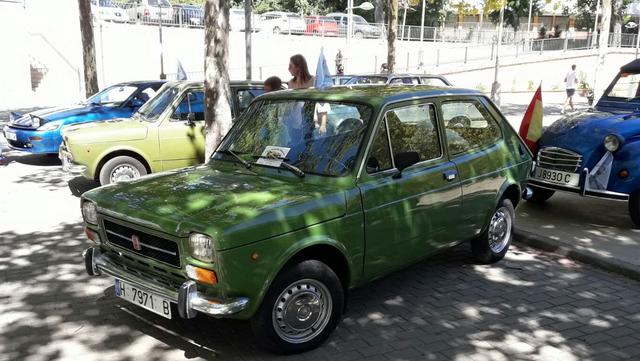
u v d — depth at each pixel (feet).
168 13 93.76
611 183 22.35
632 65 27.48
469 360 13.03
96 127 27.12
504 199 19.08
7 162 37.52
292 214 12.26
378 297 16.56
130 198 13.48
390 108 14.84
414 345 13.69
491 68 110.32
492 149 18.12
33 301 16.08
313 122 15.14
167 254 12.18
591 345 13.80
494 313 15.53
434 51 108.78
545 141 24.18
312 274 12.71
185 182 14.23
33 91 80.84
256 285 11.75
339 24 110.42
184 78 37.47
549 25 215.10
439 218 15.87
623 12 161.38
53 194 28.91
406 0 124.47
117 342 13.73
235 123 16.88
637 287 17.53
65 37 83.71
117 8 89.92
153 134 27.35
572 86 75.00
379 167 14.29
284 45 102.53
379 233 14.06
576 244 21.08
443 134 16.37
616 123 23.13
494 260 19.22
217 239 11.18
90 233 14.40
